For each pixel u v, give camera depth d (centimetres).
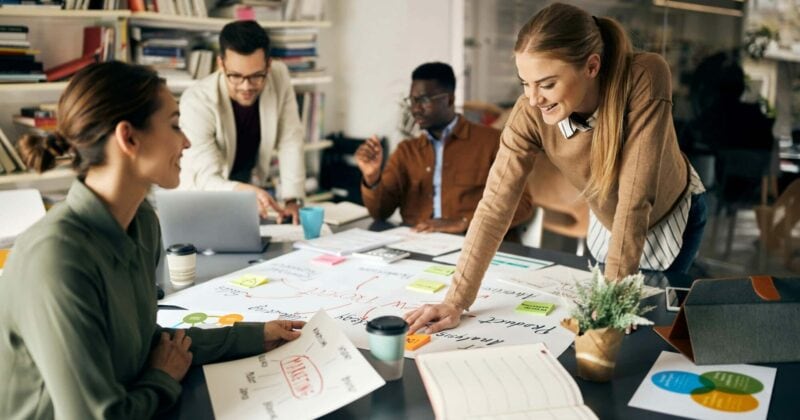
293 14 398
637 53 150
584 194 171
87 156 108
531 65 137
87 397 98
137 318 114
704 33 380
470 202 287
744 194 385
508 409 104
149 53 336
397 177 290
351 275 181
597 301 116
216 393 113
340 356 120
